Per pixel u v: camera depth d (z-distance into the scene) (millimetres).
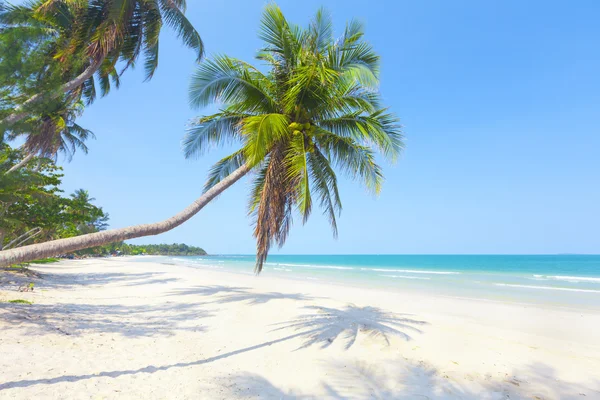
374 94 7391
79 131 19953
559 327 8680
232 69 6609
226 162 8969
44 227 18500
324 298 12750
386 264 59156
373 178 8359
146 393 3977
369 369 5191
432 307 11547
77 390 3857
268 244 6445
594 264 52969
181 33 10977
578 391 4539
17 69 5902
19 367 4324
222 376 4746
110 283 18344
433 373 5070
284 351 6055
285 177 6578
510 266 48031
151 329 7461
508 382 4793
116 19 9000
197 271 30297
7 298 9430
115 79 14922
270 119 5879
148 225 4445
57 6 9492
